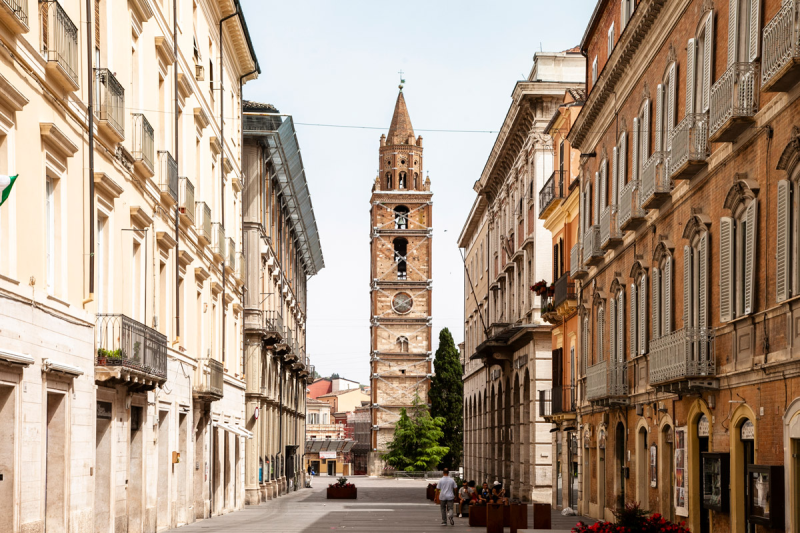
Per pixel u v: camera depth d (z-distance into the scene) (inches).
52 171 726.5
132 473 1004.6
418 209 5167.3
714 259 823.1
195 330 1337.4
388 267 5142.7
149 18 1040.2
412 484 3752.5
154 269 1069.1
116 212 908.0
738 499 762.8
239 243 1793.8
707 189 847.1
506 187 2401.6
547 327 1879.9
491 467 2460.6
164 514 1139.9
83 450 794.2
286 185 2405.3
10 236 640.4
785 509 655.1
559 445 1739.7
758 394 714.8
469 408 3169.3
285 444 2691.9
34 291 680.4
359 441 6072.8
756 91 717.3
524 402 2006.6
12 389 639.8
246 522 1349.7
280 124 1966.0
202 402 1375.5
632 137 1136.8
